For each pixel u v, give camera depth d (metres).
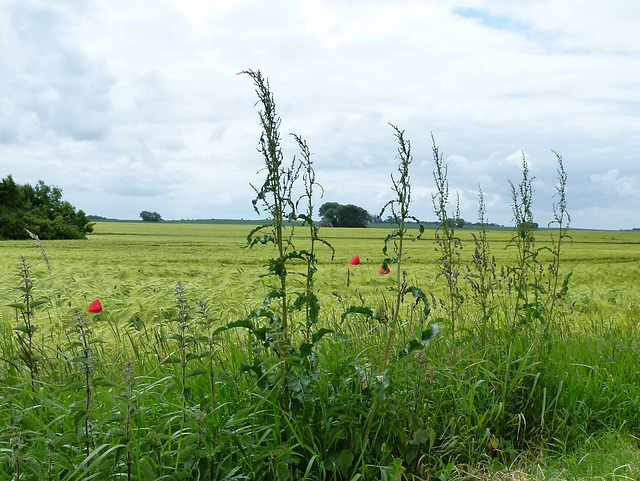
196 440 2.61
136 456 2.40
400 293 3.02
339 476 2.99
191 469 2.56
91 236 54.12
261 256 22.61
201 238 48.34
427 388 3.36
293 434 2.85
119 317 6.52
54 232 47.06
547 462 3.43
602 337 5.45
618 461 3.30
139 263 18.34
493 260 4.80
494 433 3.66
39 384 3.42
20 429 2.60
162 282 10.06
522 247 4.70
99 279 10.80
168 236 54.91
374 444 3.05
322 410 2.97
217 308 6.73
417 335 4.04
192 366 3.79
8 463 2.50
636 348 5.03
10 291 7.59
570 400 4.04
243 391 3.15
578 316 6.83
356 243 37.38
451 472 3.19
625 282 12.73
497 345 4.18
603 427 4.00
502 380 3.91
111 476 2.44
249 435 2.82
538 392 3.97
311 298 3.01
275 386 2.93
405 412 2.99
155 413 3.13
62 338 5.20
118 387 2.58
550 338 4.41
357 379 3.30
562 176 4.79
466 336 4.41
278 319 2.94
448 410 3.64
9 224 44.88
